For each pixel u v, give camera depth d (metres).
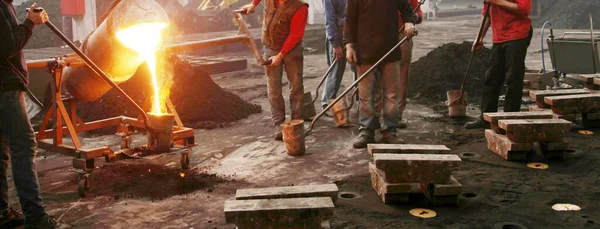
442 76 8.97
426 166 4.17
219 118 7.32
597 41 9.42
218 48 15.95
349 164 5.34
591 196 4.30
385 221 3.92
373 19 5.68
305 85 10.49
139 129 5.82
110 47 4.74
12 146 3.83
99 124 5.57
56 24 18.61
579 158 5.30
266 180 4.93
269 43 6.20
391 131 5.92
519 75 6.40
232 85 10.56
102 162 5.54
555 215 3.96
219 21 20.81
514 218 3.92
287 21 6.05
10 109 3.78
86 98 5.25
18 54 3.85
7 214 4.02
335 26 6.48
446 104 8.04
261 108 8.17
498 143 5.45
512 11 6.23
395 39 5.79
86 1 15.60
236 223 3.32
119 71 4.99
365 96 5.90
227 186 4.78
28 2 20.19
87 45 4.88
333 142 6.18
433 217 3.98
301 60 6.34
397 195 4.24
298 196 3.62
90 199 4.53
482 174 4.91
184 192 4.66
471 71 9.23
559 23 23.64
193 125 7.05
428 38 20.27
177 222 4.03
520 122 5.26
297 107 6.46
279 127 6.39
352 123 7.05
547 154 5.29
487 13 6.50
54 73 4.76
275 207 3.33
